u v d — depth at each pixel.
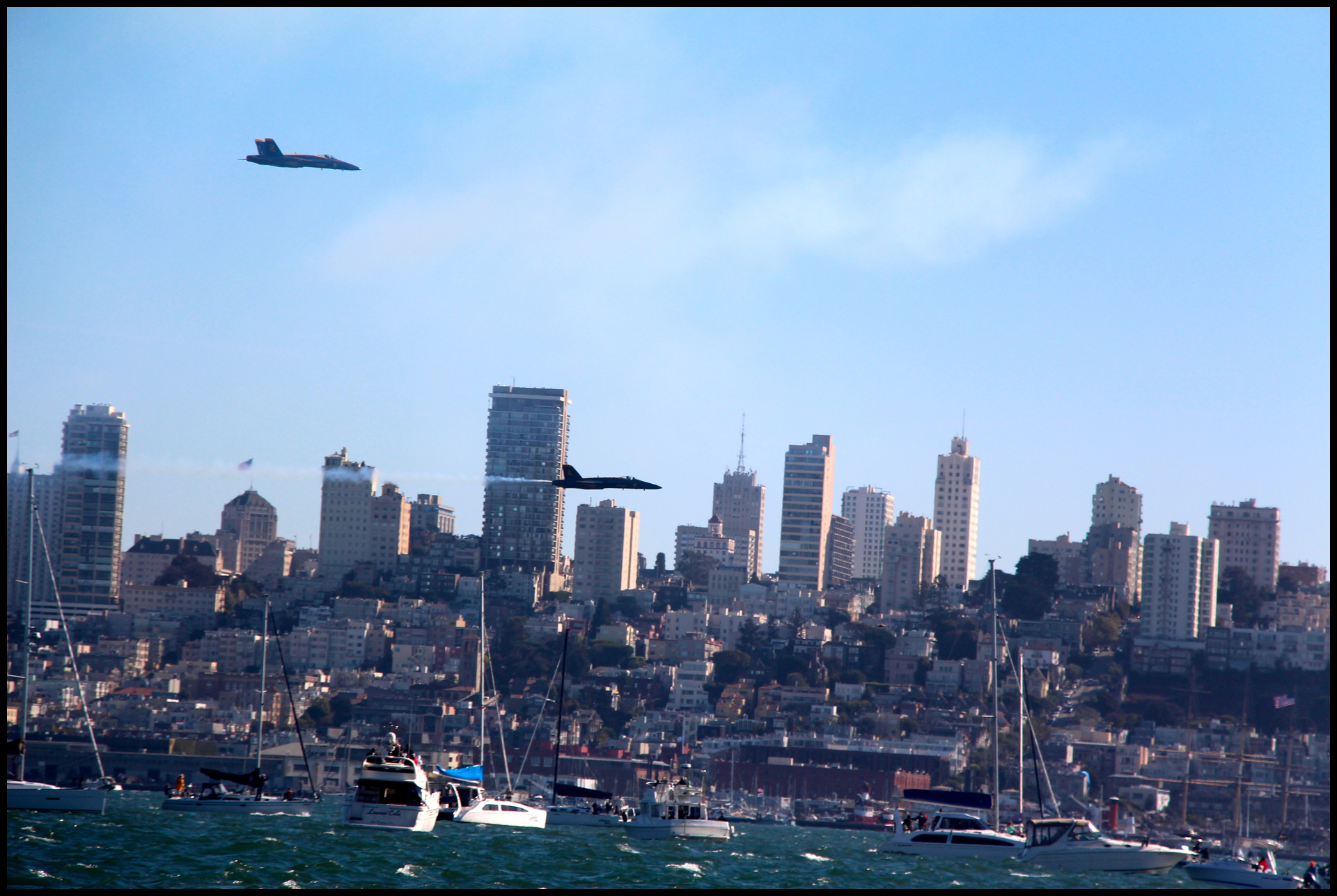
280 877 98.12
